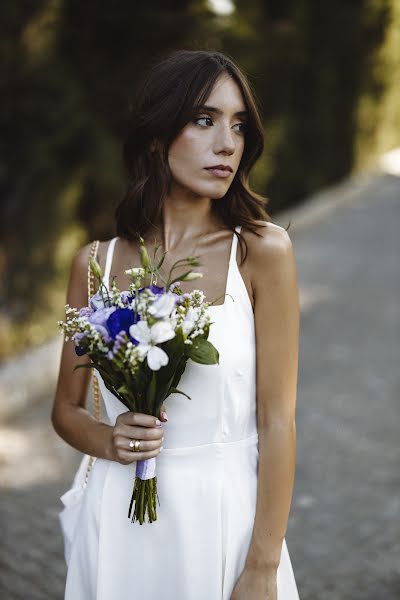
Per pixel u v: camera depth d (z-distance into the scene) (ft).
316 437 15.67
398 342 21.97
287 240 5.87
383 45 61.77
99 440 5.96
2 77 18.45
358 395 18.02
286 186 45.27
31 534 11.71
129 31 22.59
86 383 6.50
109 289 6.22
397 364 20.17
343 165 58.44
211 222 6.13
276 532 5.74
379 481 13.73
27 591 10.28
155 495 5.58
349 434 15.84
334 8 49.75
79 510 6.42
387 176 62.49
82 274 6.39
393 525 12.16
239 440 5.89
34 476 13.61
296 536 11.87
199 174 5.74
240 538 5.80
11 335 19.88
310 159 49.08
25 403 16.78
